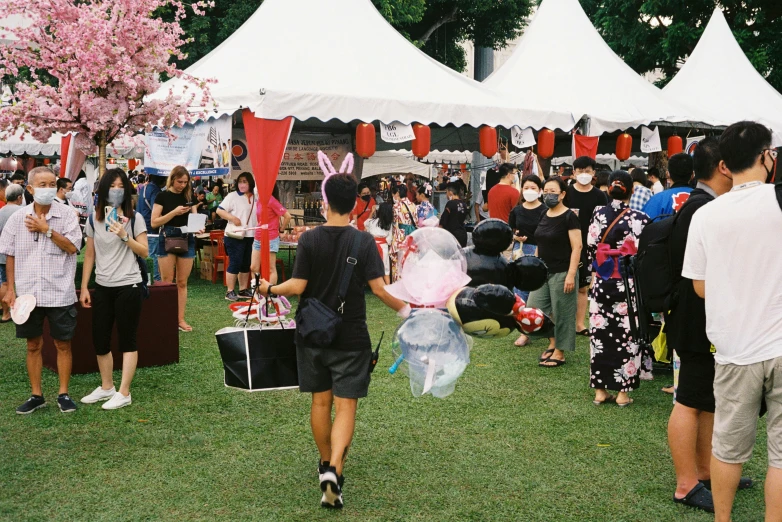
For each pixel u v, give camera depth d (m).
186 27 19.86
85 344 5.95
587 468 4.11
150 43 6.98
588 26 14.18
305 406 5.18
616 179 5.10
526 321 3.54
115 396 5.10
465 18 29.08
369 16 11.23
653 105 12.80
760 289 2.91
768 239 2.89
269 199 8.52
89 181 16.36
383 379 5.98
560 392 5.65
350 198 3.53
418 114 9.45
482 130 10.23
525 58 13.71
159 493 3.71
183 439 4.50
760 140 2.99
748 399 2.96
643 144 12.54
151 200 8.73
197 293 10.22
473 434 4.67
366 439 4.56
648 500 3.69
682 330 3.54
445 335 3.60
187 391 5.51
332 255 3.51
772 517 2.88
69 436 4.52
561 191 6.10
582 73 13.10
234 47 10.30
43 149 16.78
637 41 21.84
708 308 3.06
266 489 3.78
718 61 15.79
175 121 7.36
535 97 12.37
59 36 6.76
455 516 3.49
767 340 2.89
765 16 20.25
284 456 4.23
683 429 3.62
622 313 5.16
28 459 4.13
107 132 7.07
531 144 10.76
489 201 8.62
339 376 3.53
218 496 3.69
